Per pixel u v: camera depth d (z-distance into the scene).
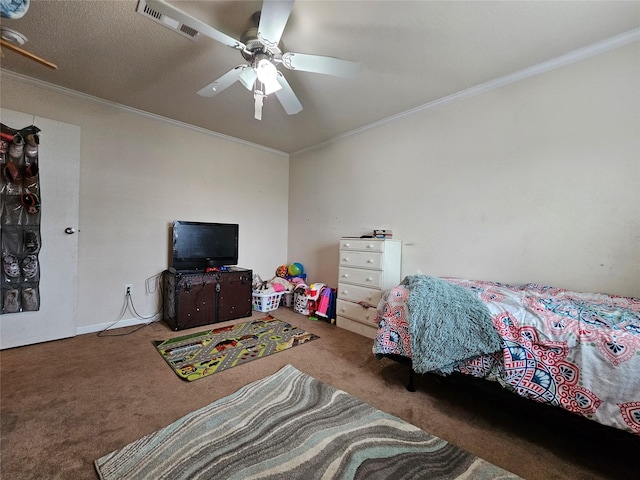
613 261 1.74
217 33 1.42
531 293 1.75
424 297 1.65
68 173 2.42
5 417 1.41
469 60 1.93
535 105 2.02
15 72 2.19
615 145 1.73
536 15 1.52
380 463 1.18
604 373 1.13
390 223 2.95
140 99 2.60
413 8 1.49
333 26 1.63
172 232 3.12
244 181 3.78
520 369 1.32
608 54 1.74
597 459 1.25
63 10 1.55
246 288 3.24
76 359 2.07
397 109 2.72
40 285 2.31
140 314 2.93
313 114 2.85
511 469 1.19
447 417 1.53
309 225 3.94
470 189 2.35
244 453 1.21
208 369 1.97
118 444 1.26
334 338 2.64
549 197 1.97
